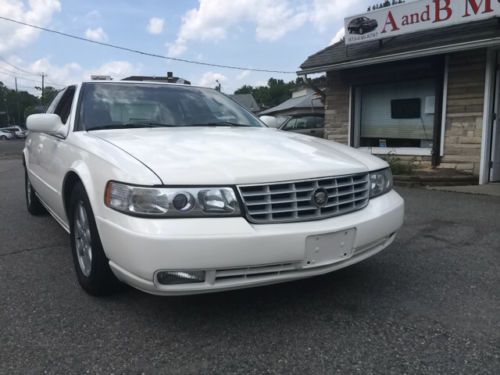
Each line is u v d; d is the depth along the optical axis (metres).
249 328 2.65
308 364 2.28
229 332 2.61
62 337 2.55
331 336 2.55
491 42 7.51
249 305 2.95
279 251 2.45
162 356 2.36
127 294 3.10
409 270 3.60
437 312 2.85
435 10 8.32
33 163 4.94
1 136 58.09
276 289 3.20
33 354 2.38
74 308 2.91
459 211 5.84
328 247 2.61
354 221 2.72
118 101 3.81
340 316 2.80
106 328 2.65
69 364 2.29
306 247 2.52
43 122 3.62
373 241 2.87
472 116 8.38
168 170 2.46
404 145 9.70
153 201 2.36
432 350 2.40
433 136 8.98
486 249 4.15
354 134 10.47
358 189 2.88
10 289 3.26
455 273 3.53
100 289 2.97
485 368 2.23
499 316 2.79
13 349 2.43
